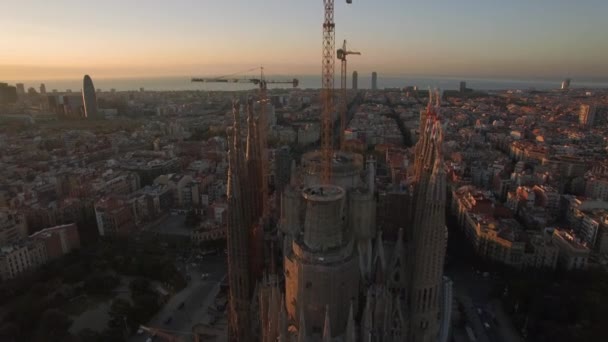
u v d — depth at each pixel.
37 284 184.88
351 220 103.50
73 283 197.75
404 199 124.62
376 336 91.56
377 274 100.81
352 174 107.38
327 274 84.12
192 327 165.75
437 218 92.25
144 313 169.00
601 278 190.12
